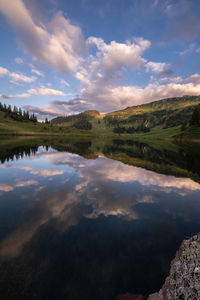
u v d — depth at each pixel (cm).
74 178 1666
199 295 343
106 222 841
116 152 4100
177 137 10162
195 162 2808
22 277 497
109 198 1175
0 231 734
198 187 1479
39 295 447
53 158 2858
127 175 1856
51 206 1016
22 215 890
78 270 531
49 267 536
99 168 2172
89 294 457
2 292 451
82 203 1074
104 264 557
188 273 400
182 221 874
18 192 1248
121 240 695
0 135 8594
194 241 475
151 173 1980
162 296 428
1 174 1753
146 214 945
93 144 6831
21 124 15538
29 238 686
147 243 679
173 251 634
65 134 15175
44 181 1542
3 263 543
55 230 754
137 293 463
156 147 5856
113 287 478
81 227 786
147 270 541
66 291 461
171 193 1312
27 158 2769
